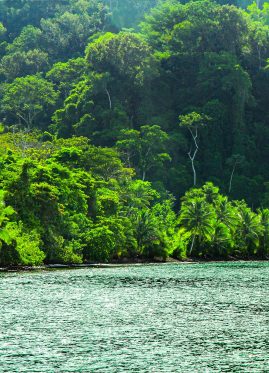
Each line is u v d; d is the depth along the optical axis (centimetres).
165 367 8331
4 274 19125
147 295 15262
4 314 12112
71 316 12044
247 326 11244
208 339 10081
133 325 11225
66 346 9450
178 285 17538
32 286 16350
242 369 8269
